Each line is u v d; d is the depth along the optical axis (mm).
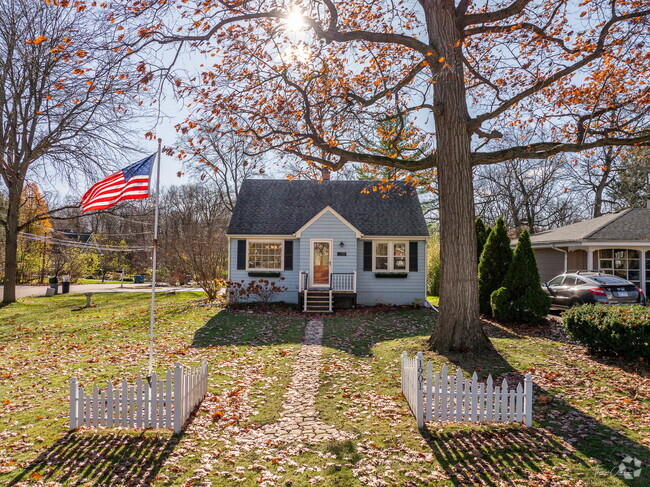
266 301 19125
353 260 19375
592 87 10898
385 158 10672
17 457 4844
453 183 9438
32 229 37688
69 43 7656
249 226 20562
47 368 8867
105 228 58250
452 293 9375
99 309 19750
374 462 4789
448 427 5719
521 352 9336
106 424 5590
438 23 9453
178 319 15797
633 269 19453
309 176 14125
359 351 10477
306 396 7168
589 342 9148
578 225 22062
